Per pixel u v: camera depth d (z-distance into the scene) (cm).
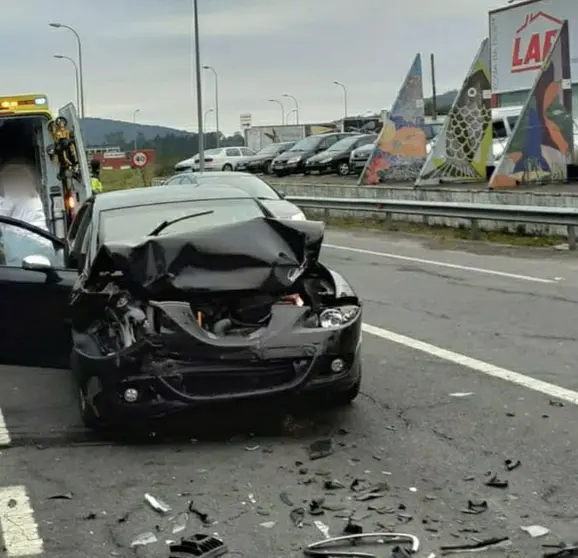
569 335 916
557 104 2219
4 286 781
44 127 1448
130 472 570
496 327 971
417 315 1059
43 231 880
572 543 445
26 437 647
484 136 2545
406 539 453
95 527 486
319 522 481
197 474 561
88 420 630
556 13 3369
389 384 756
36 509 515
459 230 1983
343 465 566
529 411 665
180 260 627
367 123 6606
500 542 448
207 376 598
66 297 761
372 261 1585
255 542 458
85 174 1459
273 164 4066
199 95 3428
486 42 2517
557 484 523
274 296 638
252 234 650
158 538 469
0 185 1470
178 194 841
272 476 552
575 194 1820
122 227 768
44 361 788
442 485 527
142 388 599
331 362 618
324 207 2416
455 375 779
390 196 2442
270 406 656
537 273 1354
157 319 603
